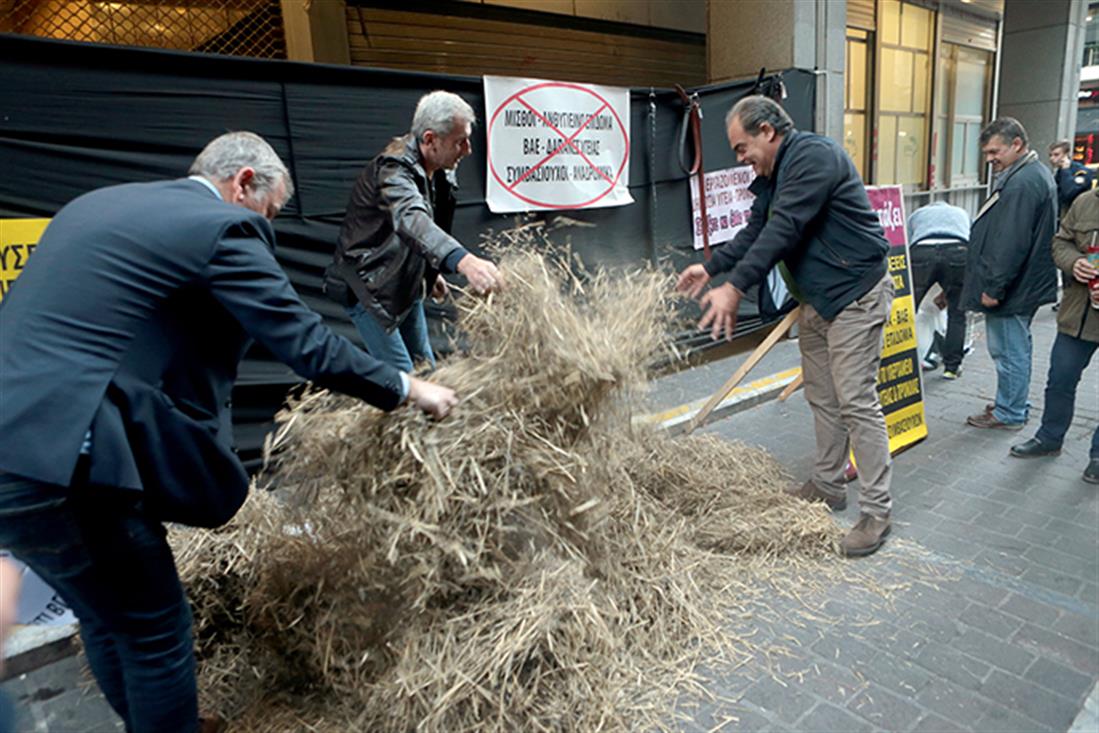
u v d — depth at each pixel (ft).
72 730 7.12
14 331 5.03
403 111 13.28
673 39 26.21
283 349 5.49
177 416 5.37
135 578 5.50
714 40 21.99
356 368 5.74
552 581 6.88
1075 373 12.51
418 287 10.36
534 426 6.77
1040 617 8.40
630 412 7.75
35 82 9.73
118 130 10.46
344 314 13.14
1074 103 34.65
